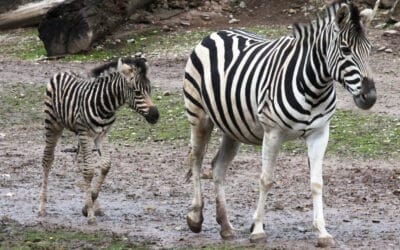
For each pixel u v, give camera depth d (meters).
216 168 13.27
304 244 12.39
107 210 15.38
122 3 32.62
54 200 16.23
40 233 13.50
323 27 11.44
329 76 11.41
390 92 24.92
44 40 32.09
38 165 19.42
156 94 25.56
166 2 36.53
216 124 13.05
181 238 13.15
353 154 19.70
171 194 16.67
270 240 12.75
